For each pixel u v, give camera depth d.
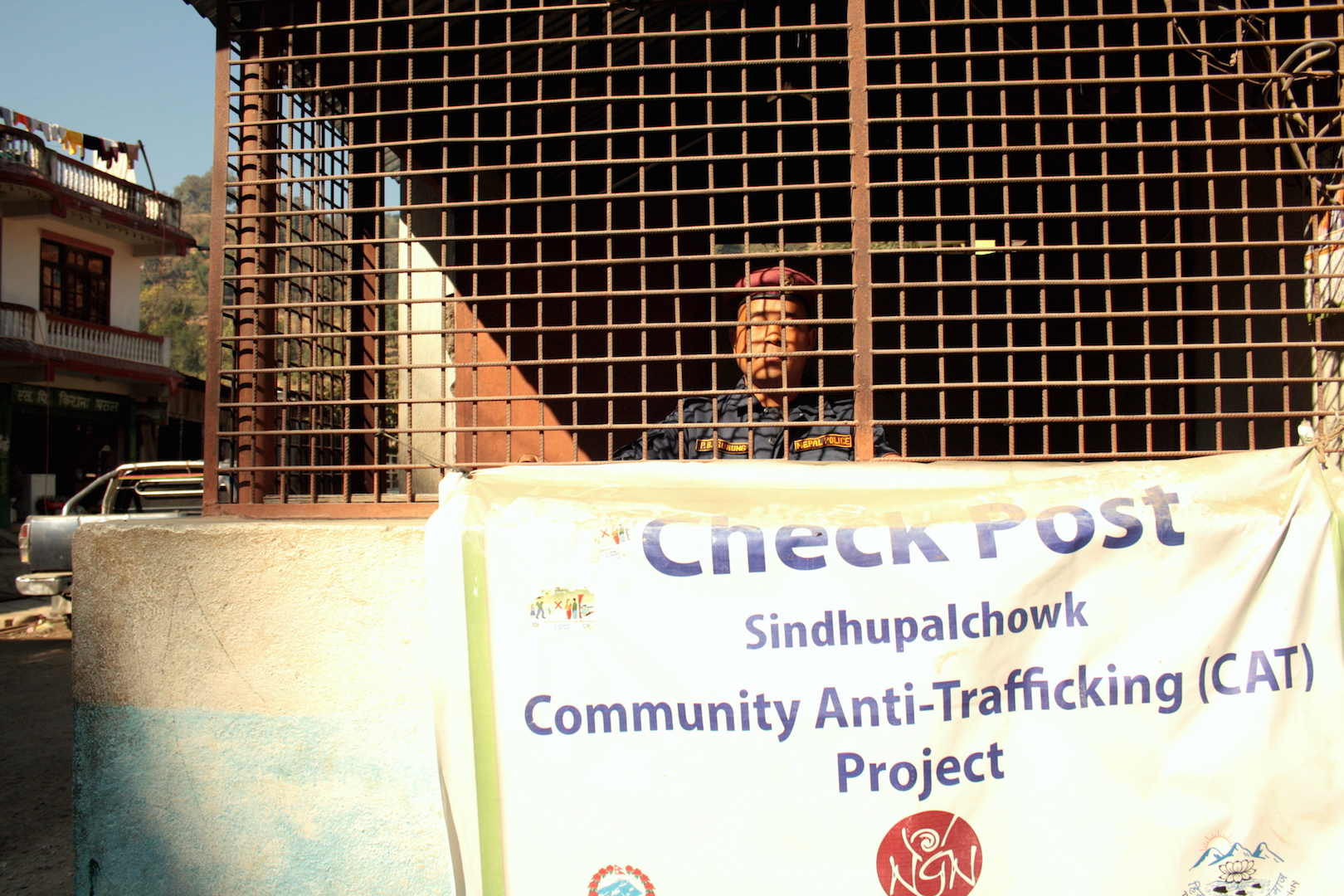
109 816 1.89
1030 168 3.90
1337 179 2.11
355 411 2.65
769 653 1.47
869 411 1.94
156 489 6.88
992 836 1.43
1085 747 1.44
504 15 2.03
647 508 1.56
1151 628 1.46
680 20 3.21
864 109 1.95
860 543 1.48
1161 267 3.42
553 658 1.50
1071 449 4.46
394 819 1.82
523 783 1.49
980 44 3.16
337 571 1.84
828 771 1.44
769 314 2.19
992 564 1.47
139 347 19.50
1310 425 2.03
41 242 17.33
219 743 1.86
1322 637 1.47
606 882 1.46
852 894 1.42
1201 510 1.50
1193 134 3.13
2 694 4.94
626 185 4.39
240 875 1.85
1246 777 1.43
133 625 1.89
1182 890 1.41
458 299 1.99
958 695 1.45
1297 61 2.24
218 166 2.20
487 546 1.53
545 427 1.96
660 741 1.47
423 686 1.82
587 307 4.31
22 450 17.52
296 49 2.33
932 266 4.89
